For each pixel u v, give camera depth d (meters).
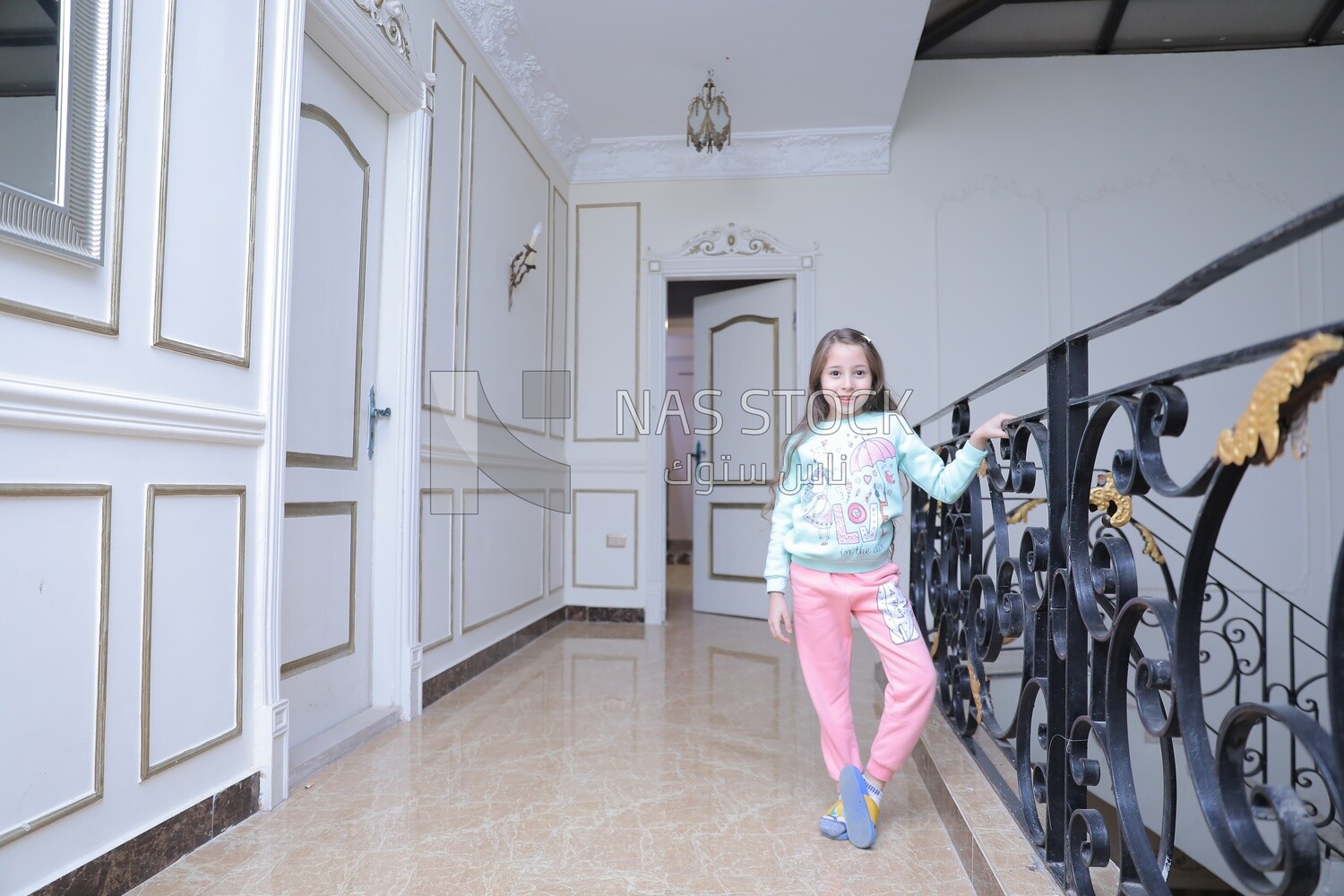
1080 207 4.98
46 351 1.37
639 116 4.83
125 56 1.54
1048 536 1.42
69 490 1.40
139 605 1.57
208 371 1.78
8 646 1.30
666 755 2.40
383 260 2.83
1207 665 4.79
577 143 5.02
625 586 5.09
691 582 7.50
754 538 5.23
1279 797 0.73
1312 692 4.72
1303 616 4.74
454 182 3.27
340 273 2.53
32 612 1.34
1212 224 4.93
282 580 2.22
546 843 1.77
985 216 5.02
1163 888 1.00
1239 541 4.79
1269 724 4.69
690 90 4.51
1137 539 4.77
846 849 1.73
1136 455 0.98
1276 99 4.96
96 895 1.46
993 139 5.05
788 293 5.16
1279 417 0.69
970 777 1.87
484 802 2.02
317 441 2.40
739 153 5.11
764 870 1.63
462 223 3.37
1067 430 1.31
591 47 4.04
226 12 1.85
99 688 1.47
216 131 1.82
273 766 1.97
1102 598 1.21
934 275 5.01
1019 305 4.96
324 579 2.45
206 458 1.78
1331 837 3.66
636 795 2.07
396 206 2.84
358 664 2.67
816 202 5.10
